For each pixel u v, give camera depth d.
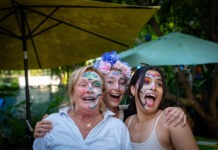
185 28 6.51
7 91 8.00
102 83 2.14
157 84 2.07
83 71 2.11
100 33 3.78
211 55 3.83
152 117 2.04
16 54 4.18
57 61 4.35
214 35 5.69
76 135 1.96
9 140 5.72
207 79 5.99
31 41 3.98
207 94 5.96
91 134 1.97
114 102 2.52
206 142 3.61
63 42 4.02
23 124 5.84
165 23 6.57
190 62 3.71
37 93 10.01
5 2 2.90
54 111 5.32
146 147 1.95
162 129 1.90
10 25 3.55
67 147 1.94
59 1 2.86
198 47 3.97
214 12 5.65
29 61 4.33
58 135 1.98
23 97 9.16
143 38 7.48
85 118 2.05
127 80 2.55
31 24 3.60
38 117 5.31
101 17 3.40
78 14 3.37
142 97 2.04
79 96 2.04
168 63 3.76
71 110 2.15
